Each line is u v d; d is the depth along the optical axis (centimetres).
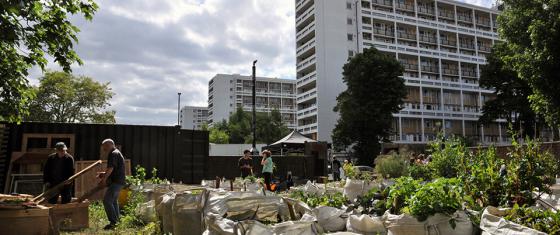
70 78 4003
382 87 4272
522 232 399
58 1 703
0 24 641
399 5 6694
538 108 2031
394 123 6075
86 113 4138
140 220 793
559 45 1802
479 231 447
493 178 584
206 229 496
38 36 708
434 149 1266
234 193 546
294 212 550
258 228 418
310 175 2314
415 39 6656
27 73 810
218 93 12069
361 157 4394
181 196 567
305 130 6656
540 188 599
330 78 6297
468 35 7025
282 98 11381
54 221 675
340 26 6438
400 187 543
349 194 919
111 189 791
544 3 1942
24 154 1149
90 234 705
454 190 466
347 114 4372
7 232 588
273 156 2269
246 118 8212
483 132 6819
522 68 1992
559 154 1677
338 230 563
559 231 413
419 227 443
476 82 6994
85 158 1270
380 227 505
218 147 3478
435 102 6500
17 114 818
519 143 677
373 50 4444
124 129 1337
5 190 1114
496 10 7375
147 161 1355
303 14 6875
